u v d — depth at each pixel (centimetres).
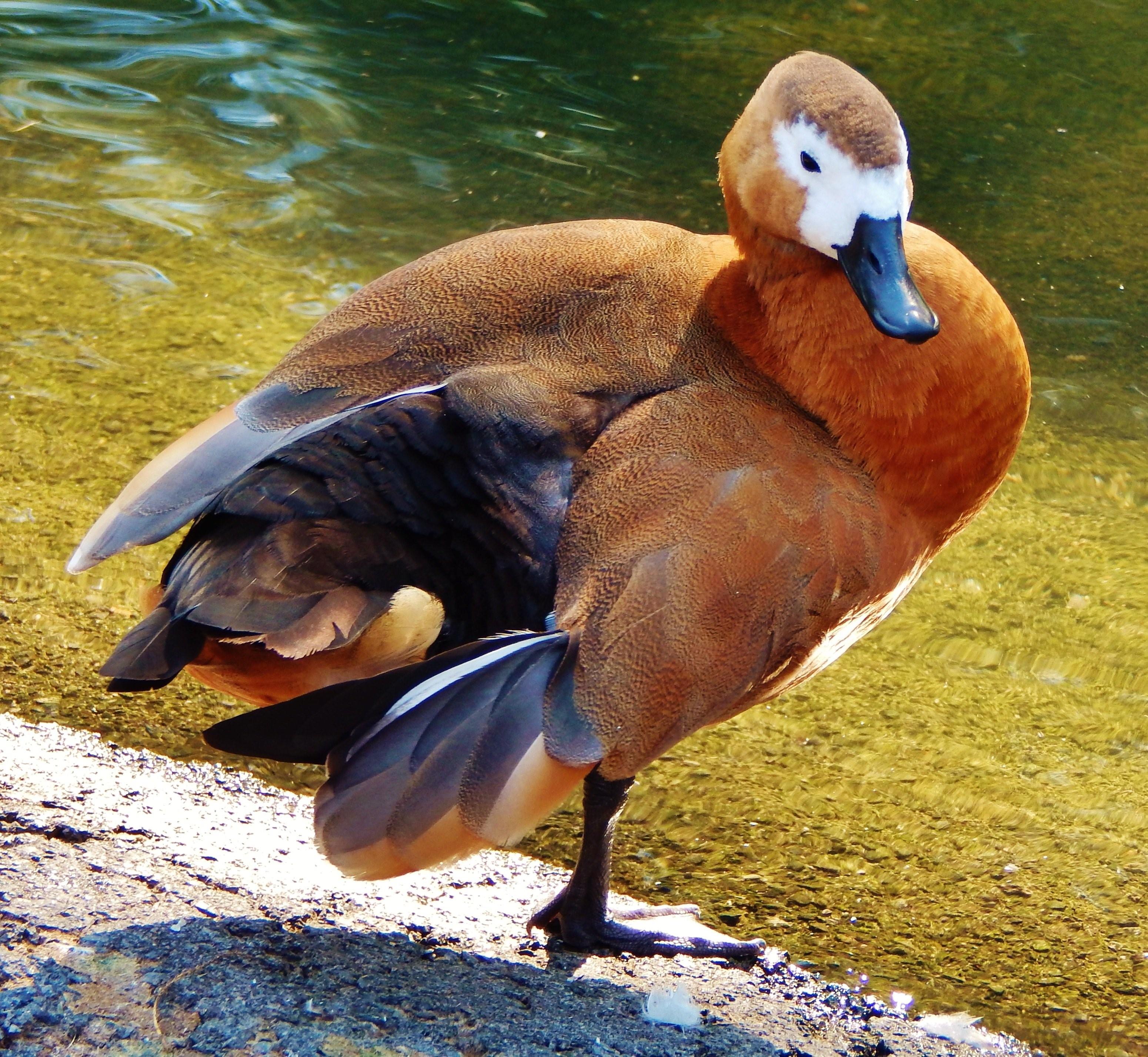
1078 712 827
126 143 1345
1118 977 647
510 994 534
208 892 567
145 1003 484
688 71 1535
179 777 689
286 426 569
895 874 701
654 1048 513
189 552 544
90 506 896
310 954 533
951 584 930
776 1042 541
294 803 684
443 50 1541
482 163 1353
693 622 530
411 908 601
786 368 612
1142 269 1293
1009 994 632
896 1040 566
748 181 626
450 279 618
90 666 771
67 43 1504
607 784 586
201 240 1221
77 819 607
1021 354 639
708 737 785
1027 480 1040
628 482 550
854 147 599
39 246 1189
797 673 596
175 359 1064
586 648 521
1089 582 937
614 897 666
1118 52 1638
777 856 707
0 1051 459
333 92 1444
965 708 823
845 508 574
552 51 1559
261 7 1602
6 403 990
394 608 539
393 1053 477
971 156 1438
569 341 596
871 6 1705
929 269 621
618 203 1309
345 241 1236
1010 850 722
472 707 498
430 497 551
